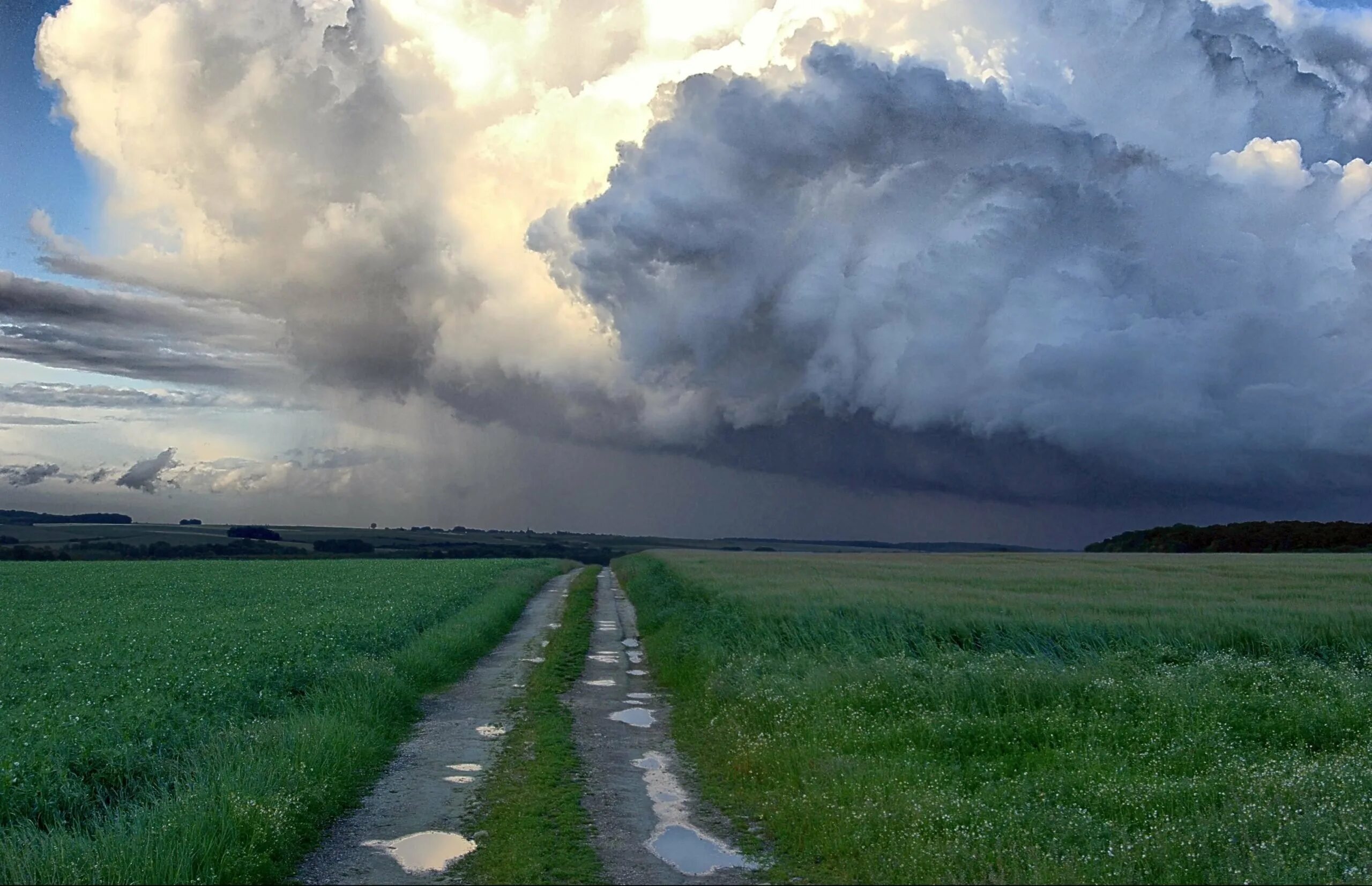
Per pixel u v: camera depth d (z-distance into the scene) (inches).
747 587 1427.2
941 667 683.4
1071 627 863.1
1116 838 362.9
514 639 1134.4
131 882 304.2
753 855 369.4
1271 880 321.7
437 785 467.5
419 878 337.7
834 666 712.4
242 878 320.8
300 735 486.3
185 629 944.3
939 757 501.7
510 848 370.0
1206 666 693.9
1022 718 557.9
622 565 3489.2
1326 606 1034.7
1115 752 504.7
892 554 3932.1
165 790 401.1
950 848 346.9
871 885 330.0
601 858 362.9
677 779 491.8
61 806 394.9
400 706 644.1
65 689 608.7
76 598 1445.6
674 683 804.0
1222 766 464.4
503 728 609.6
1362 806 388.2
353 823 405.4
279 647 772.0
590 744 569.6
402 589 1617.9
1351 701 579.8
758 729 563.5
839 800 412.8
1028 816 386.6
